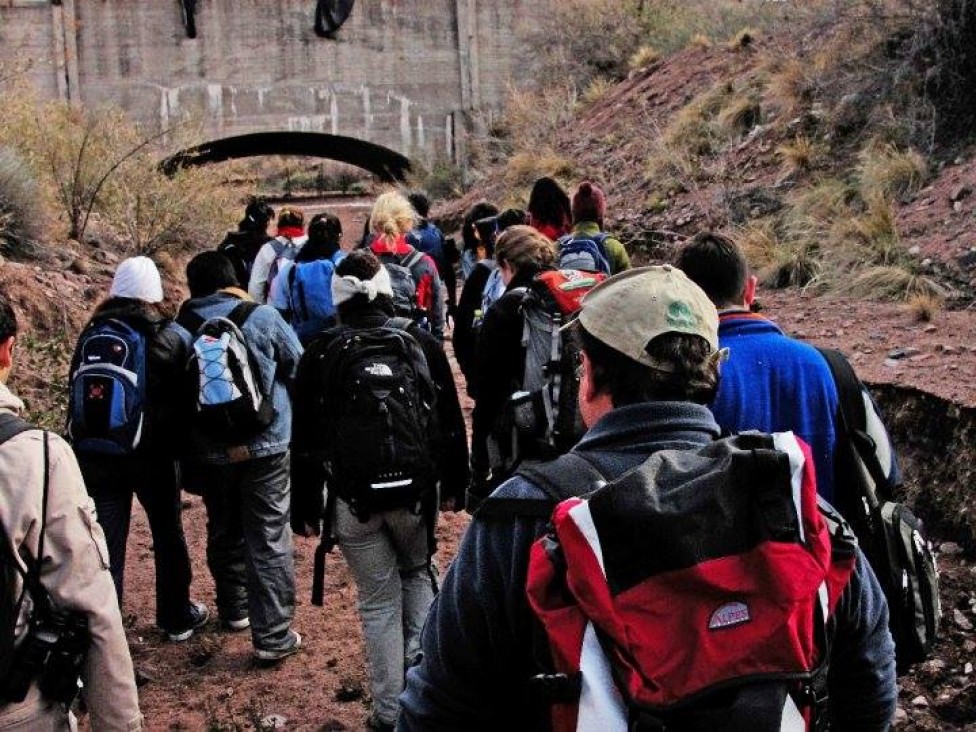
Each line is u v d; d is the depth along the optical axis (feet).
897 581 9.23
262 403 16.14
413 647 14.42
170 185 49.67
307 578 20.54
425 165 89.56
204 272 16.88
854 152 38.45
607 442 6.67
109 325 15.55
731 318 10.34
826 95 42.09
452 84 90.99
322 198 137.18
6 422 8.66
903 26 40.14
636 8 75.31
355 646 17.74
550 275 14.60
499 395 14.83
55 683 8.50
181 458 16.88
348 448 13.34
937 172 34.30
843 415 9.90
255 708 15.89
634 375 6.73
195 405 16.03
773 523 5.82
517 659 6.34
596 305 6.93
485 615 6.34
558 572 5.99
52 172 47.42
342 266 14.34
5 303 9.19
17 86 54.65
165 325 15.98
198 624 18.40
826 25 46.26
